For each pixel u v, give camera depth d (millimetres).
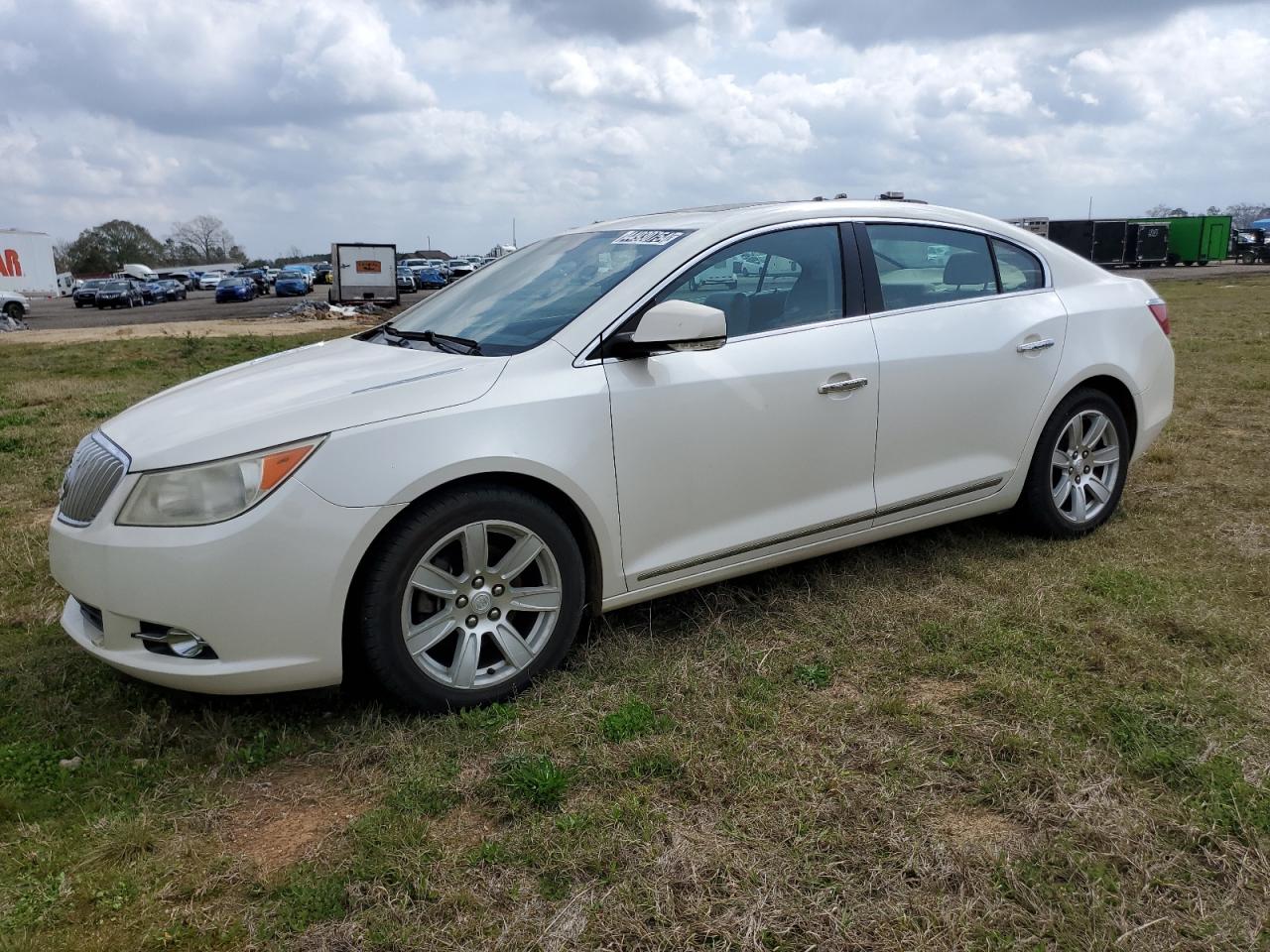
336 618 2881
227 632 2807
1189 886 2207
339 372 3361
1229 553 4320
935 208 4262
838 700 3104
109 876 2342
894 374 3873
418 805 2598
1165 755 2674
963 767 2689
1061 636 3506
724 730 2908
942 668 3301
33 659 3619
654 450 3355
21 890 2289
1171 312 18438
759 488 3621
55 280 56469
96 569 2896
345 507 2842
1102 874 2236
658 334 3176
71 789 2723
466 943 2094
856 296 3887
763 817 2486
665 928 2117
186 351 16984
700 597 3949
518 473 3086
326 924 2168
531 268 4039
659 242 3662
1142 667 3250
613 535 3322
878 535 4008
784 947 2055
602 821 2486
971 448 4168
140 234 112125
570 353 3271
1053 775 2609
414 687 3016
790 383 3619
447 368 3199
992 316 4219
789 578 4145
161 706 3180
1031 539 4559
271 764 2873
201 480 2814
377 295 36094
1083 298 4574
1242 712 2924
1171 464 5914
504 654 3170
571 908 2182
